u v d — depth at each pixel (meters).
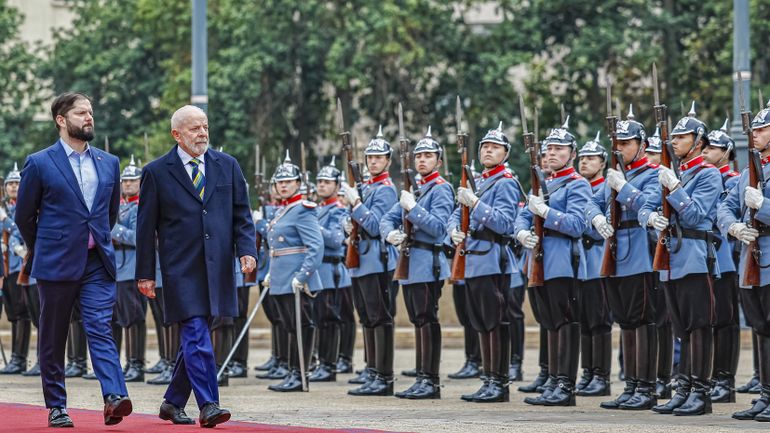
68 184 12.77
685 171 14.66
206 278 12.57
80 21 48.41
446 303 29.41
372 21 39.78
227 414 12.28
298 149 45.06
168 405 12.78
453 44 41.94
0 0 46.34
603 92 43.81
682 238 14.43
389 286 17.42
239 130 41.66
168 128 42.69
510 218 15.65
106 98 47.06
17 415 13.80
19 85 48.06
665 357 16.25
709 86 42.22
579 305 15.75
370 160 17.58
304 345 18.45
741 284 14.08
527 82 43.66
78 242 12.70
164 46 44.91
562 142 15.73
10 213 22.48
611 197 15.05
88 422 12.99
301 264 18.12
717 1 41.72
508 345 16.05
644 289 15.11
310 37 41.38
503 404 15.80
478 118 42.62
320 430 12.22
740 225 13.89
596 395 16.81
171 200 12.61
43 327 12.76
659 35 43.06
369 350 18.00
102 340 12.58
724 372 15.68
